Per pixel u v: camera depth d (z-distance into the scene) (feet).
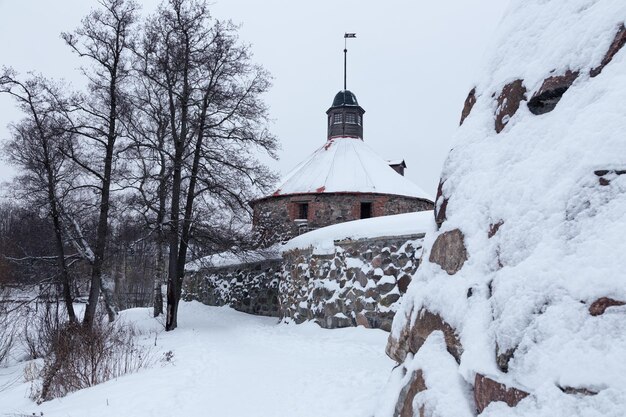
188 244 54.70
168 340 41.91
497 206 10.01
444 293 11.05
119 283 110.01
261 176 55.77
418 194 73.61
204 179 52.37
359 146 82.02
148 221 50.06
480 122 12.30
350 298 38.70
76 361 27.89
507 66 11.79
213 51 53.67
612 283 6.68
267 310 58.18
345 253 40.24
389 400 12.53
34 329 47.57
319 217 68.74
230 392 21.84
